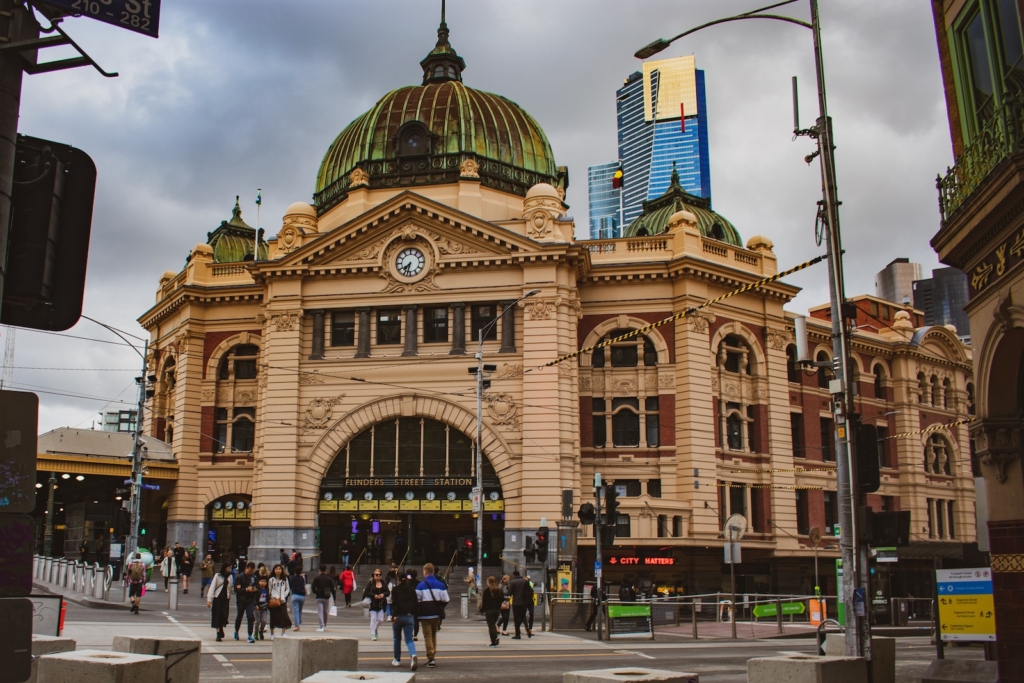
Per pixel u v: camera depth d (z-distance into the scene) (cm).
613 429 5359
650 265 5378
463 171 5553
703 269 5359
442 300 5172
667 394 5316
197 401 5806
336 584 4688
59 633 1766
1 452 659
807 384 6150
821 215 2094
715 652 2664
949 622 1902
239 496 5741
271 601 2650
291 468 5109
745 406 5625
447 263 5178
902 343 6850
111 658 1127
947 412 7138
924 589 5922
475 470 5025
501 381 5025
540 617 3891
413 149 5784
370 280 5275
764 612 3781
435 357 5116
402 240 5262
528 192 5291
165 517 5900
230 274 5972
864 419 6556
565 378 5000
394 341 5253
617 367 5409
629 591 4366
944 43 1889
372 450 5134
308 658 1580
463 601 3909
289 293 5325
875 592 4291
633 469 5269
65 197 749
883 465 6669
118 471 5428
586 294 5472
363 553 5178
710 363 5397
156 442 5806
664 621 3900
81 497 5988
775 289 5734
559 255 5038
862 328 7231
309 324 5344
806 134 2138
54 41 721
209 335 5900
